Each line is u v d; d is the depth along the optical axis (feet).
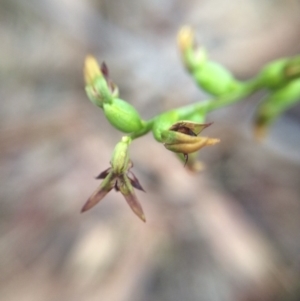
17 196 0.32
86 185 0.31
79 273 0.28
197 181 0.30
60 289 0.28
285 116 0.30
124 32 0.37
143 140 0.31
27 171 0.33
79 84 0.36
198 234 0.28
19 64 0.37
